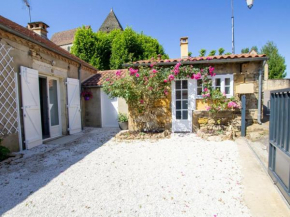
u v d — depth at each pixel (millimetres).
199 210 2195
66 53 7742
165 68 6652
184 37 7629
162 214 2137
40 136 5793
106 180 3102
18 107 4965
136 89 6387
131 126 7121
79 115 8125
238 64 6352
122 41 15180
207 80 6461
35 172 3547
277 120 2699
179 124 6789
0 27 4242
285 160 2520
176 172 3357
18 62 4996
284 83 18750
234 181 2928
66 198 2555
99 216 2127
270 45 33438
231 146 4871
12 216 2168
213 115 6492
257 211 2125
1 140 4324
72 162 4074
